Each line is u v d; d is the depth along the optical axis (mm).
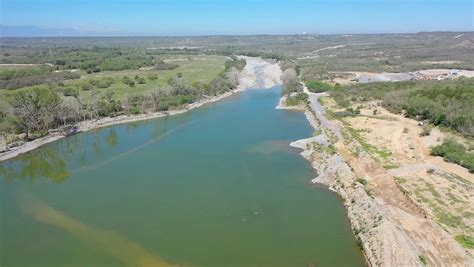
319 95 137875
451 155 71000
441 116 92375
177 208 60375
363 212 53812
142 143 94250
